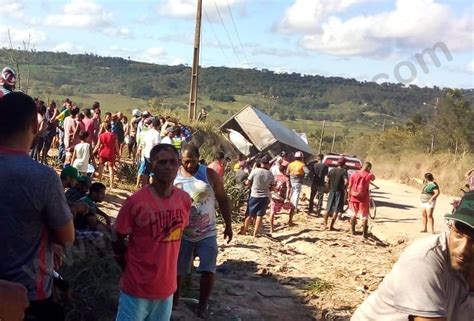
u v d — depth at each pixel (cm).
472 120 4288
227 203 686
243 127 2948
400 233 1680
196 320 669
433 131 4466
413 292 273
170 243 468
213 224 672
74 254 617
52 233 332
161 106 3375
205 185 659
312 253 1231
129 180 1705
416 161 4038
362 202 1500
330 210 1570
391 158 4459
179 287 682
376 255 1248
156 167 460
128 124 2158
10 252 317
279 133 2994
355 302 848
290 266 1068
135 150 1912
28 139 328
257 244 1245
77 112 1452
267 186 1325
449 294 278
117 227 463
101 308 605
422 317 270
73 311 576
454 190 3338
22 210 316
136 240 462
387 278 290
